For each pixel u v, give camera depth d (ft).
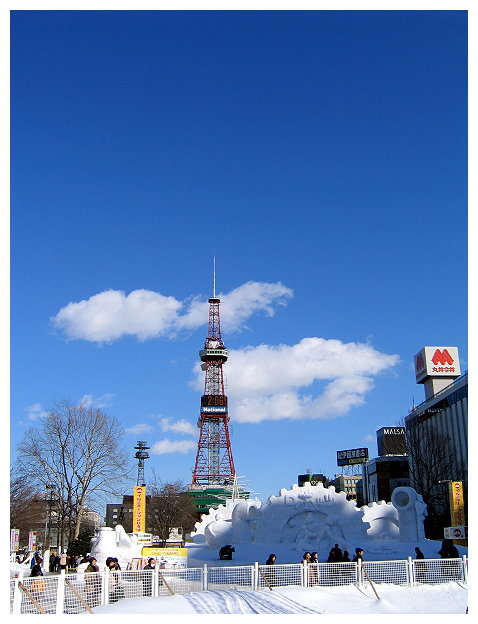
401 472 497.05
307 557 102.73
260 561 177.88
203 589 90.89
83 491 226.99
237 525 204.95
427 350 499.10
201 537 226.79
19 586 65.10
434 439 360.69
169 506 435.12
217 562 175.63
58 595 70.54
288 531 199.72
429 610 89.81
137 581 84.58
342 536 197.26
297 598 87.81
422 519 202.08
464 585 100.48
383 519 212.84
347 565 99.76
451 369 494.18
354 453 648.79
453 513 246.88
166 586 86.48
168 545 201.98
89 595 76.59
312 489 203.00
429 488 322.55
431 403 445.78
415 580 101.91
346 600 91.71
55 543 380.58
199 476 618.03
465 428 395.34
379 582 100.07
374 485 522.06
